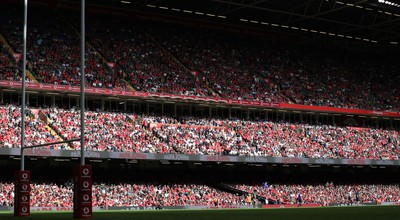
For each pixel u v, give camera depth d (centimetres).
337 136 8538
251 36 10025
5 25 7681
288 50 10194
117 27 8712
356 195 7819
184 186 6725
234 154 7081
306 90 9162
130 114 7200
